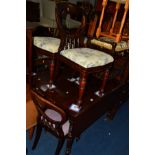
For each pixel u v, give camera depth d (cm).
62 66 230
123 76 228
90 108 171
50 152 186
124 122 250
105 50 199
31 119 168
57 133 155
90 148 201
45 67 235
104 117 252
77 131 166
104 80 185
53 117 160
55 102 169
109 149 203
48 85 194
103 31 239
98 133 224
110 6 241
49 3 333
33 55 208
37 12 337
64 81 207
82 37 189
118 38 203
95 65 155
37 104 148
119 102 238
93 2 368
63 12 164
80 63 151
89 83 214
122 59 223
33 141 194
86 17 181
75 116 153
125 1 205
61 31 163
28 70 199
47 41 177
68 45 175
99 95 191
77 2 359
